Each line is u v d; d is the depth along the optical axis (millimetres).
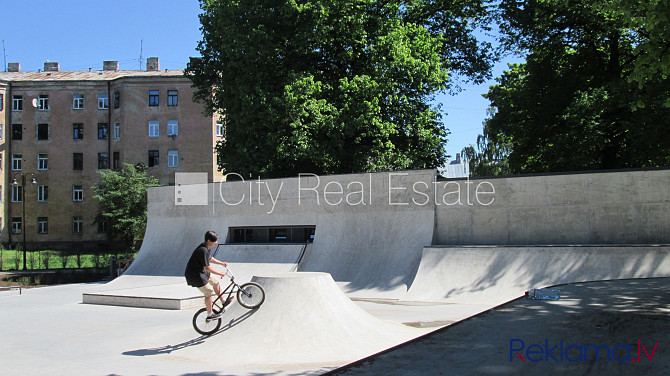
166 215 23469
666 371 4543
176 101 46781
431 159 28266
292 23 24359
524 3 27875
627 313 7238
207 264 8531
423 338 6062
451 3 29438
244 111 24516
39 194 48344
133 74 50656
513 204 15836
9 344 9594
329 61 26844
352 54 24984
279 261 18594
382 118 25984
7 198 47812
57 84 48656
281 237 20234
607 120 24344
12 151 48375
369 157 25781
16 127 48625
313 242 18797
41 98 48938
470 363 4977
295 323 8023
